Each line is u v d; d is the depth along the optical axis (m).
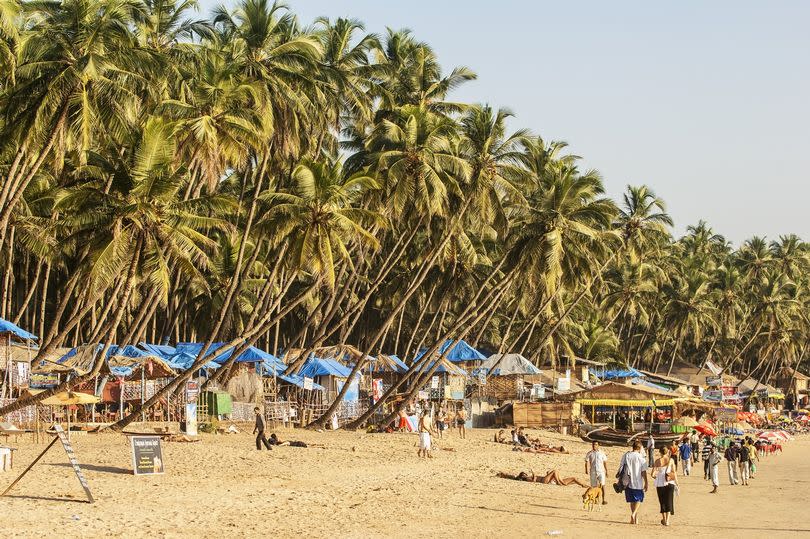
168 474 30.17
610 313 103.19
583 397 68.44
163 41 50.44
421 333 92.94
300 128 52.88
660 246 110.62
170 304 66.75
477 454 48.06
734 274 119.56
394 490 32.06
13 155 41.62
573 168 65.88
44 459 31.00
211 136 40.97
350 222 45.25
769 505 34.69
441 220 60.28
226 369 51.06
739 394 115.62
